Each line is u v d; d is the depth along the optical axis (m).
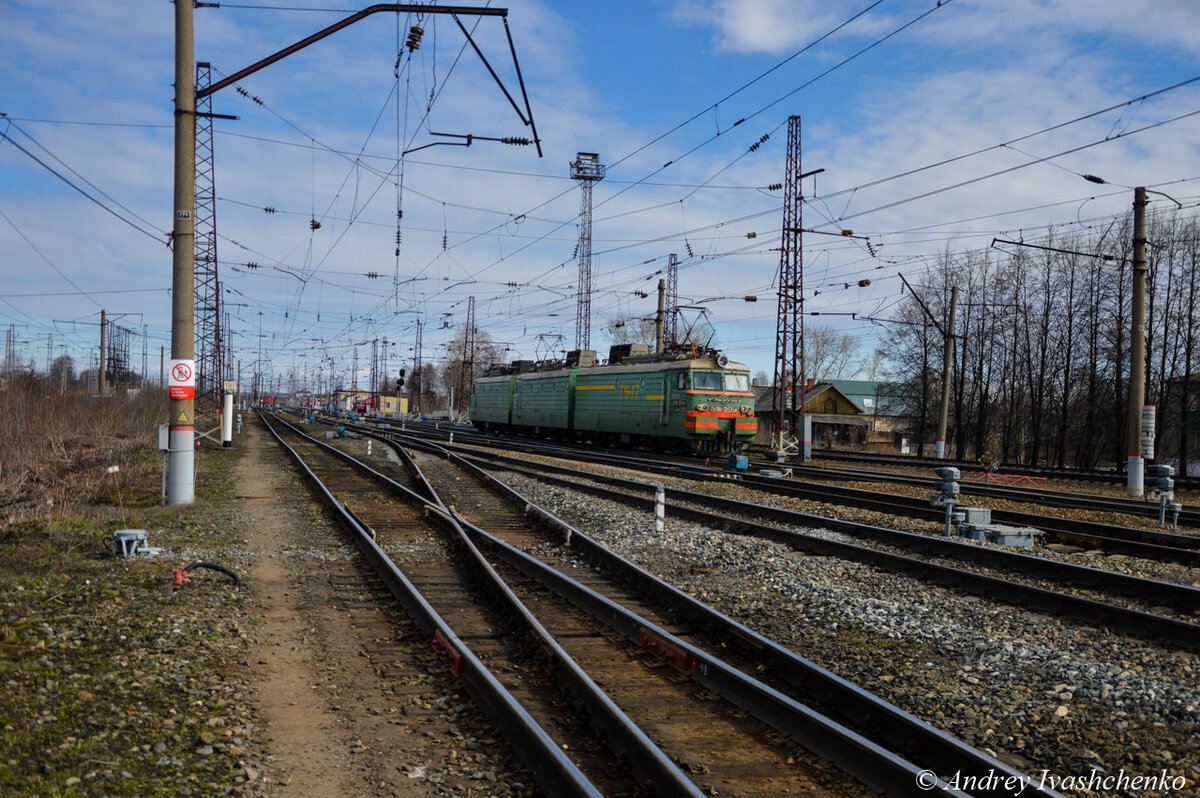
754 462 32.38
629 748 5.12
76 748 4.99
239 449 34.66
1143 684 6.82
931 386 56.06
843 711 6.09
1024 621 9.01
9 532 11.89
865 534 14.43
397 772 5.04
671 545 13.47
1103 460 55.88
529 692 6.49
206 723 5.62
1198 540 13.48
